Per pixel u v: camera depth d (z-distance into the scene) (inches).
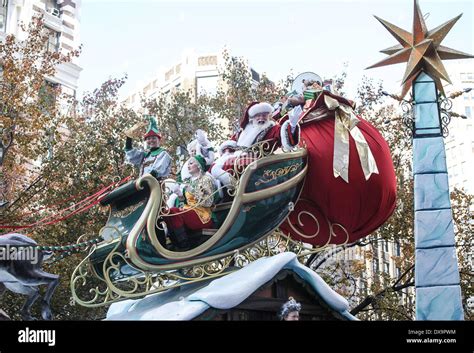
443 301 338.0
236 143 358.0
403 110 375.6
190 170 331.0
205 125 836.6
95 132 748.0
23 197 692.7
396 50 391.5
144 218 292.0
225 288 273.0
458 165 2345.0
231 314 275.1
